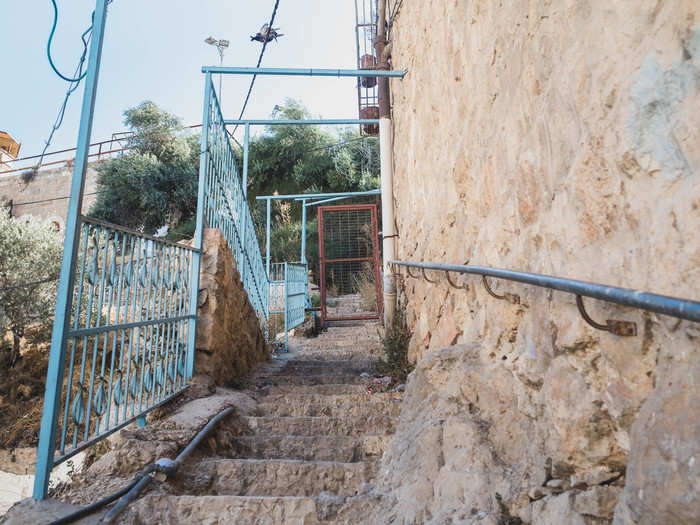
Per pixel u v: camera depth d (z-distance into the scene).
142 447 2.32
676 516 0.78
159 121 24.77
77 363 6.57
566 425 1.23
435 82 3.41
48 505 1.79
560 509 1.13
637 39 0.99
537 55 1.57
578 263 1.26
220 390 3.52
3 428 7.26
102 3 2.23
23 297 9.55
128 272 2.60
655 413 0.88
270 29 5.13
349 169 22.50
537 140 1.57
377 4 6.38
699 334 0.79
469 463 1.64
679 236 0.86
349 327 10.20
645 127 0.96
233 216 5.02
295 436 2.88
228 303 4.14
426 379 2.38
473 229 2.43
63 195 23.75
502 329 1.92
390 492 1.96
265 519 1.87
